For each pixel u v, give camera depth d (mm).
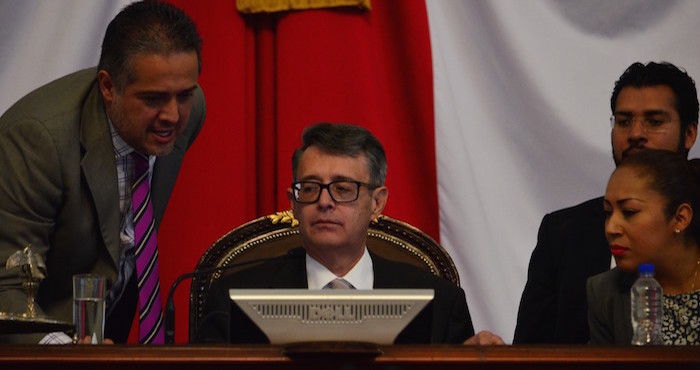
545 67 16141
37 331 9344
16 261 10148
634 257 10445
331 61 16344
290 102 16250
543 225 12711
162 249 15891
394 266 11406
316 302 8094
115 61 11000
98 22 16188
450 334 10891
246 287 11156
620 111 12422
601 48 16109
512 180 16109
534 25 16234
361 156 10969
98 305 9414
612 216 10578
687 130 12500
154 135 11219
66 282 11875
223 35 16266
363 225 10992
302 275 11109
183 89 11031
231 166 16109
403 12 16438
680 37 15992
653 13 16094
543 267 12492
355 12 16453
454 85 16312
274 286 11094
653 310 9789
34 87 15922
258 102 16578
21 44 15992
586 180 15977
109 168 11633
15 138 11484
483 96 16281
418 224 16188
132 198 11961
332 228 10828
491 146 16188
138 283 11805
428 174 16219
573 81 16109
